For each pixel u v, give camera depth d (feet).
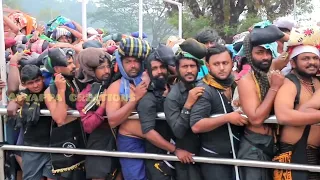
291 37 10.11
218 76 10.52
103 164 11.48
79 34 19.43
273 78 9.92
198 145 10.91
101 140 11.60
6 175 12.60
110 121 10.99
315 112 9.48
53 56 11.53
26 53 14.29
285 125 9.95
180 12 24.67
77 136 11.99
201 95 10.34
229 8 59.31
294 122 9.51
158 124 11.43
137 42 11.23
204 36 13.21
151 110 10.87
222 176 10.55
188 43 10.60
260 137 10.28
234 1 59.72
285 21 15.02
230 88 10.94
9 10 22.12
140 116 10.89
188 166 10.92
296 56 10.08
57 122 11.41
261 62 10.29
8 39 15.02
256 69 10.36
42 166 12.34
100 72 11.53
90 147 11.64
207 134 10.65
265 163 9.98
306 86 10.16
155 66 10.96
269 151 10.31
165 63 10.94
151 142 10.96
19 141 12.82
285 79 10.10
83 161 12.10
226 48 10.71
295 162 10.05
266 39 10.12
